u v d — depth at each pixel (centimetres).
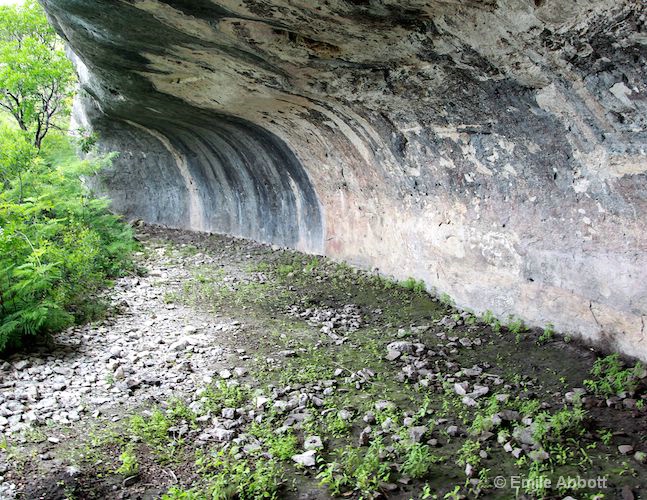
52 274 650
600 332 517
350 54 558
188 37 625
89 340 631
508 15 397
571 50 395
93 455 391
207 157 1338
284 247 1222
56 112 1652
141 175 1670
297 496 346
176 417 448
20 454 391
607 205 483
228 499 339
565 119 469
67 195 1046
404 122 670
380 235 902
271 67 643
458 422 426
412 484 350
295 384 507
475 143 600
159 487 356
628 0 327
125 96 1048
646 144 414
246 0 486
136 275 966
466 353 571
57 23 797
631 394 433
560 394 457
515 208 599
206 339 640
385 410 448
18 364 543
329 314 733
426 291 792
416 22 462
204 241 1373
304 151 972
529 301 602
